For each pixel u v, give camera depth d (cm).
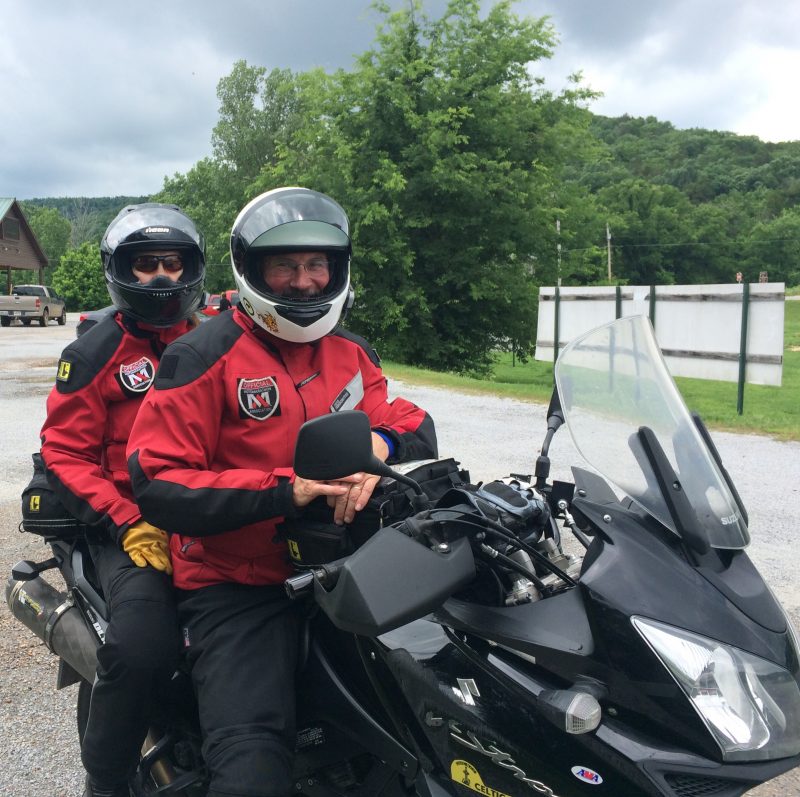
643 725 167
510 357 3631
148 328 304
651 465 199
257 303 229
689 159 17800
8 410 1205
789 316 7106
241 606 231
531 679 179
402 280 2203
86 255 7594
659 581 178
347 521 208
